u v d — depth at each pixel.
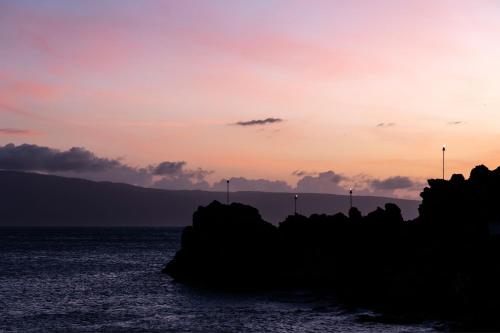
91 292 98.38
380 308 71.88
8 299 89.00
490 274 68.81
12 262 160.62
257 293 96.12
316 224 115.81
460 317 63.06
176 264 122.19
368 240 102.25
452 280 69.00
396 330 59.44
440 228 89.12
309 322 66.44
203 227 119.19
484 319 59.03
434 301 68.88
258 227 114.31
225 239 113.06
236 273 108.31
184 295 94.69
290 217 120.75
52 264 155.38
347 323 64.75
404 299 71.50
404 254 87.25
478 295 65.44
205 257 114.00
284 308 78.19
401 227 102.50
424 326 61.03
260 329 63.34
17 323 69.38
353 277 96.12
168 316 73.69
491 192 90.88
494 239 79.56
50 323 69.31
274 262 109.81
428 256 79.12
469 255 75.81
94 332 63.56
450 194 93.31
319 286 101.44
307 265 105.38
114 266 150.62
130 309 79.88
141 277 122.31
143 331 63.72
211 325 66.50
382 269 85.25
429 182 97.94
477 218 86.75
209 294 95.75
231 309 78.62
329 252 106.50
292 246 112.62
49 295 94.00
